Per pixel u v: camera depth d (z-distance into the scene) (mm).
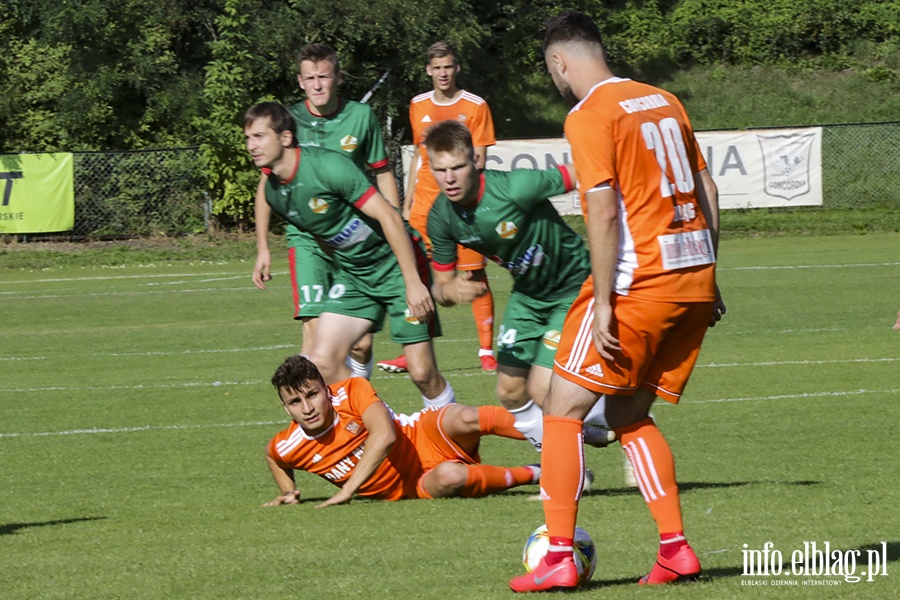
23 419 32906
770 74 133750
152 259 89688
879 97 129500
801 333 46344
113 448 28672
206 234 97000
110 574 16922
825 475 23469
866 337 44812
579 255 22578
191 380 39469
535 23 131750
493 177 21484
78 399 36156
